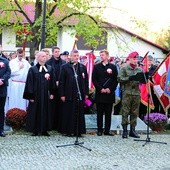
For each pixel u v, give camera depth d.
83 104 11.37
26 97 11.23
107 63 11.59
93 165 8.38
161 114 12.73
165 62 13.09
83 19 18.98
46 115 11.24
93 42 19.20
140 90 12.16
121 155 9.27
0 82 10.62
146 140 10.68
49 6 19.33
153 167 8.33
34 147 9.80
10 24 20.50
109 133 11.64
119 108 13.21
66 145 10.01
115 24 20.31
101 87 11.40
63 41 34.06
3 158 8.75
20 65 12.34
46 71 11.34
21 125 11.88
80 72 11.40
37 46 19.33
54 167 8.16
